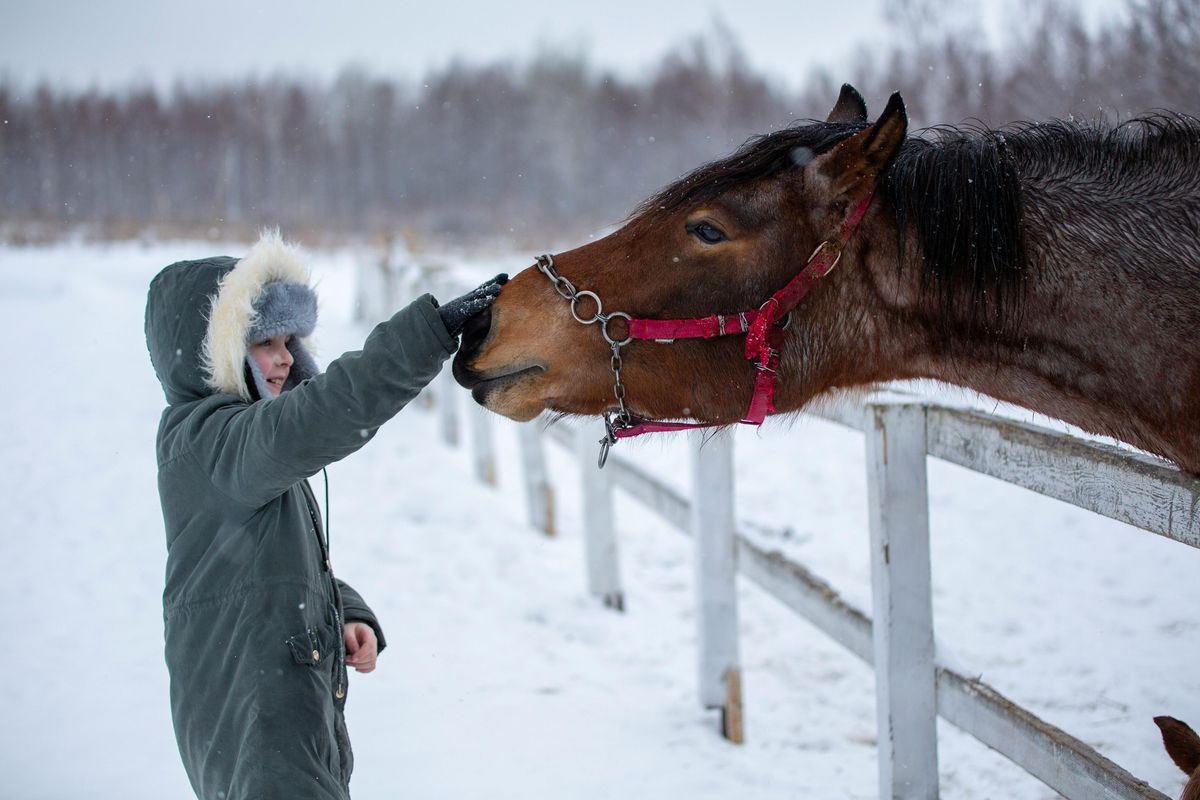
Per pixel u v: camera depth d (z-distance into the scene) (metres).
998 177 2.24
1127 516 2.19
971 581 5.15
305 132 42.03
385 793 3.41
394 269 11.06
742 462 7.96
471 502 7.18
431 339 2.03
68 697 4.22
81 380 11.39
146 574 5.64
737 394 2.44
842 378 2.45
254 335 2.21
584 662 4.65
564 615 5.23
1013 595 4.91
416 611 5.24
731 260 2.38
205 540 2.16
